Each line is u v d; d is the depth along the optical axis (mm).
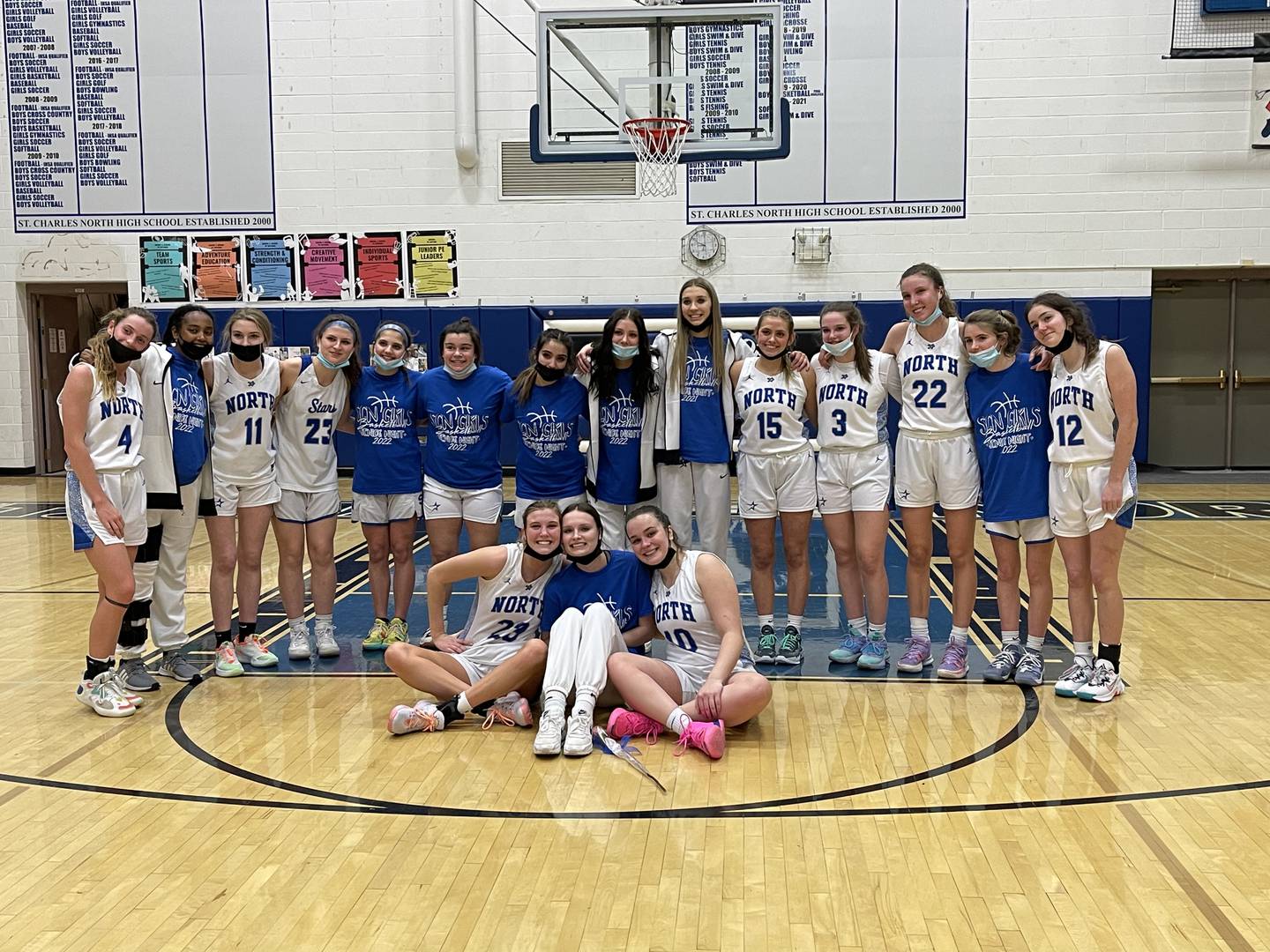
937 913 2301
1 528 8156
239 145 10461
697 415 4289
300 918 2301
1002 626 4238
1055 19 9883
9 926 2279
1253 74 9758
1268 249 9922
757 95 8352
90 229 10617
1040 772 3148
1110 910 2311
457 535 4527
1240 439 10750
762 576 4457
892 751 3344
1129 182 9977
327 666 4410
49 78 10438
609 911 2314
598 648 3453
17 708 3859
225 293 10578
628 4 9227
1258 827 2746
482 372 4477
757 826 2770
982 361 3932
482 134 10391
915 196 10133
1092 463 3811
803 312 10156
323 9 10320
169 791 3047
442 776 3148
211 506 4242
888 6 9961
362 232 10523
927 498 4203
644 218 10375
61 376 11656
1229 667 4293
